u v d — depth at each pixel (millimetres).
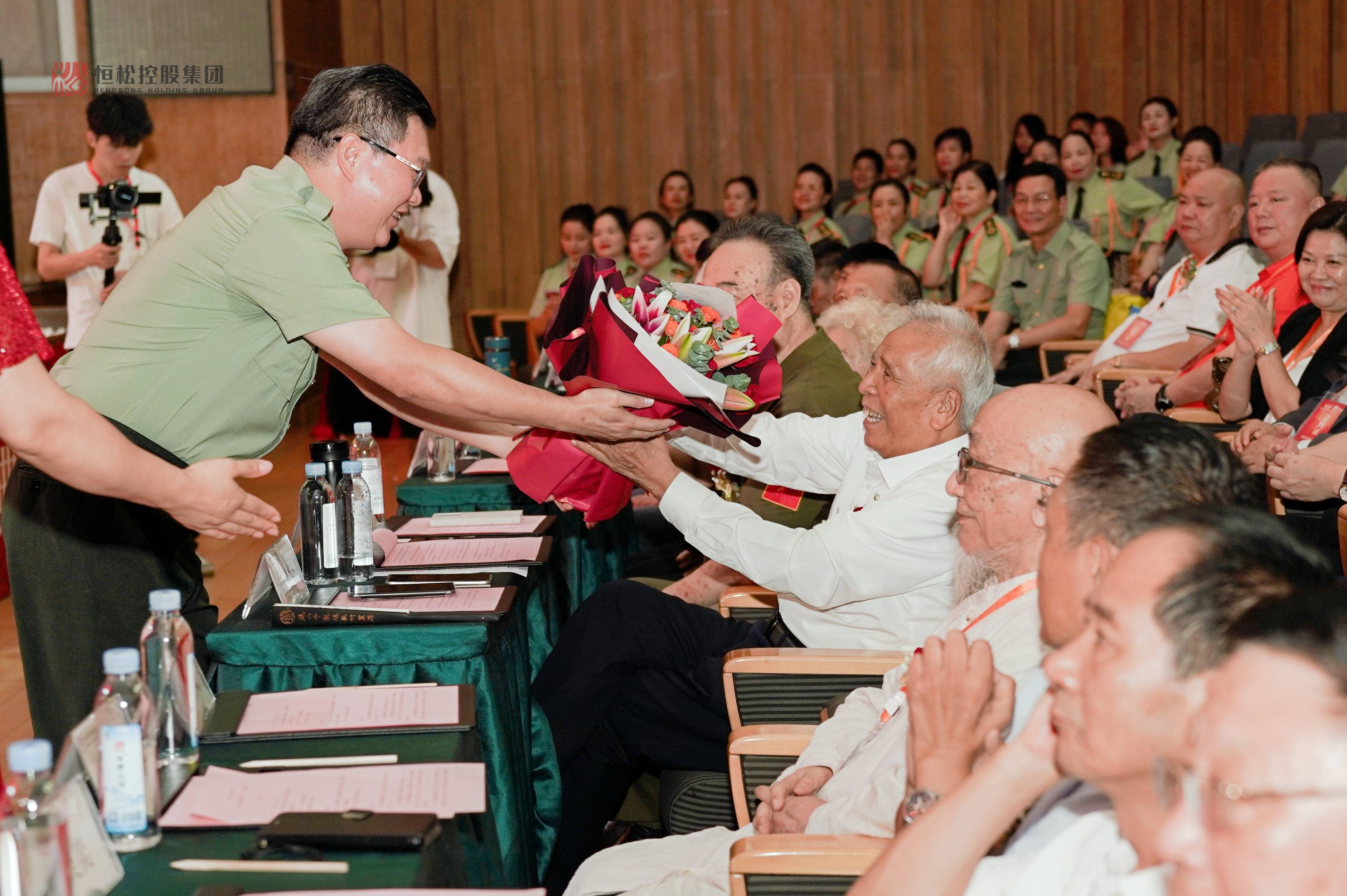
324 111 2074
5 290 1522
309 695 1749
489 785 2012
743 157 9312
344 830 1303
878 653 2172
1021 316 6375
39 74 7129
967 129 9289
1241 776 807
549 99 9258
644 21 9203
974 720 1344
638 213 9344
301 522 2301
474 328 7727
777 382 2334
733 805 2262
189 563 2256
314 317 2018
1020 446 1659
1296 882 793
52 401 1565
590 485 2379
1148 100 9078
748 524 2283
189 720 1541
